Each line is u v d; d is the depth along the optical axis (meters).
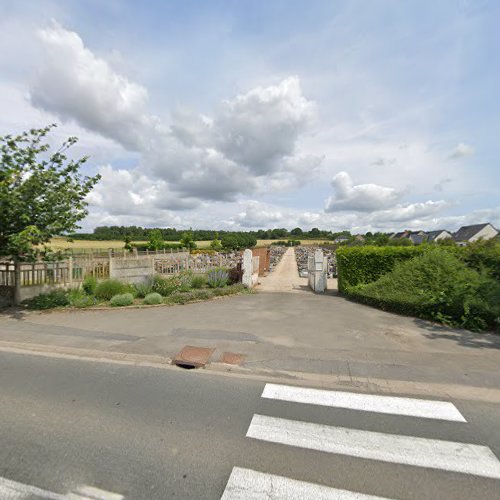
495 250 7.79
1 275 8.44
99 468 2.36
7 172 7.12
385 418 3.15
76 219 8.29
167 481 2.24
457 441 2.78
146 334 5.78
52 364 4.48
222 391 3.70
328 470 2.39
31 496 2.08
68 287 9.72
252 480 2.27
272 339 5.51
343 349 5.04
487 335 5.77
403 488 2.22
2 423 2.97
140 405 3.33
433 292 7.09
